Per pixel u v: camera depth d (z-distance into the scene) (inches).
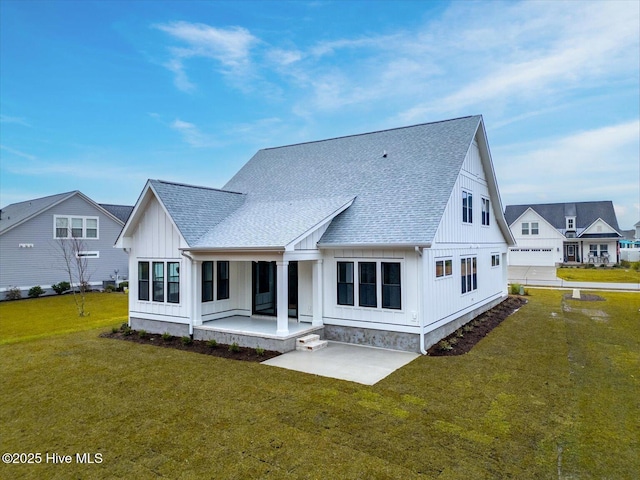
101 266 1160.8
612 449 232.7
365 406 293.1
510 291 963.3
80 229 1115.3
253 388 332.5
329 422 267.0
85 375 375.9
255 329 486.0
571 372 373.7
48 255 1047.0
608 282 1197.1
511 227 1827.0
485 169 681.0
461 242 573.0
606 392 323.9
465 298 587.2
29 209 1115.3
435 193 490.6
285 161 743.1
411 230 446.3
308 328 481.7
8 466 219.0
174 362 415.5
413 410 286.0
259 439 244.4
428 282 456.8
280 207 572.1
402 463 216.2
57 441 247.6
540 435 249.3
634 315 676.1
